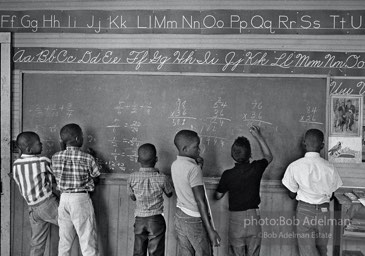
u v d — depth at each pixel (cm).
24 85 375
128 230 369
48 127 374
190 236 304
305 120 353
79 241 346
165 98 363
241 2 355
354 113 350
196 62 360
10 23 375
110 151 369
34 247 355
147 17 363
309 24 351
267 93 355
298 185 329
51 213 347
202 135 360
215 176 360
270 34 354
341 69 350
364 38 348
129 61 366
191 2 359
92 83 370
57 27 371
